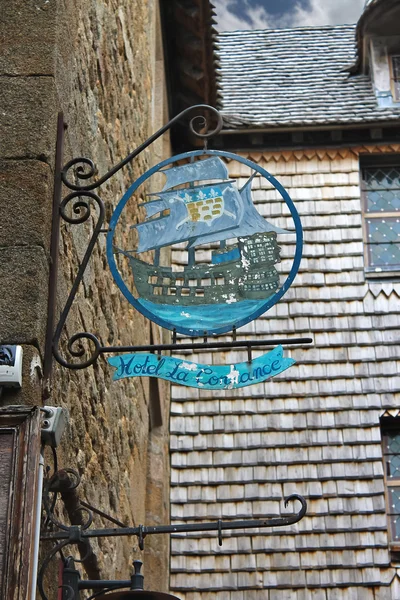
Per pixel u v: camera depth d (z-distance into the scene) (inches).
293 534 461.7
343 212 529.0
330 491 468.4
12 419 192.1
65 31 248.7
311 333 501.0
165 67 520.7
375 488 468.1
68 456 250.7
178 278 221.6
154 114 493.7
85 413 277.1
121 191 361.7
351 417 483.5
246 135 544.4
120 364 208.1
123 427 352.2
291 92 577.3
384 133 545.0
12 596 174.7
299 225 221.0
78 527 204.4
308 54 625.3
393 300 508.7
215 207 227.1
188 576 456.8
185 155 231.3
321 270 514.9
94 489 287.9
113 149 344.8
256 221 224.7
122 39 378.6
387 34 575.5
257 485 472.4
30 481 185.3
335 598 447.8
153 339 445.4
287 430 482.9
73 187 225.8
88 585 212.2
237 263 221.0
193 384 205.3
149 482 451.2
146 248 225.6
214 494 471.5
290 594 450.0
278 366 205.8
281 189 225.3
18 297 209.8
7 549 178.9
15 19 240.8
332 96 568.4
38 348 207.3
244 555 459.8
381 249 527.2
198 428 485.4
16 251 213.8
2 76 234.4
